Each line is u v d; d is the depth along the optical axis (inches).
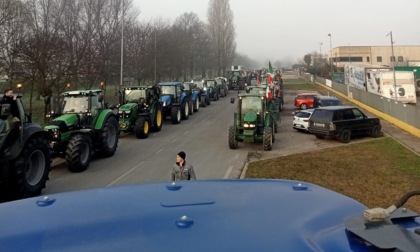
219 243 53.9
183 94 975.6
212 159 514.6
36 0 907.4
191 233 56.6
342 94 1581.0
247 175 420.5
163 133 758.5
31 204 70.9
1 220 62.1
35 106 1151.0
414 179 390.0
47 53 749.3
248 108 601.9
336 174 415.8
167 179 409.7
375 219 57.7
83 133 453.1
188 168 289.0
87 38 944.9
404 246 49.8
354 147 592.4
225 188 83.0
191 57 2417.6
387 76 1168.2
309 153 545.0
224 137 703.1
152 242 53.7
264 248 52.9
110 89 1876.2
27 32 848.9
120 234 55.9
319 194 79.2
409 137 687.1
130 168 465.1
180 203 70.1
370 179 392.8
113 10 1317.7
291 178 401.7
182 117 965.8
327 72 3107.8
